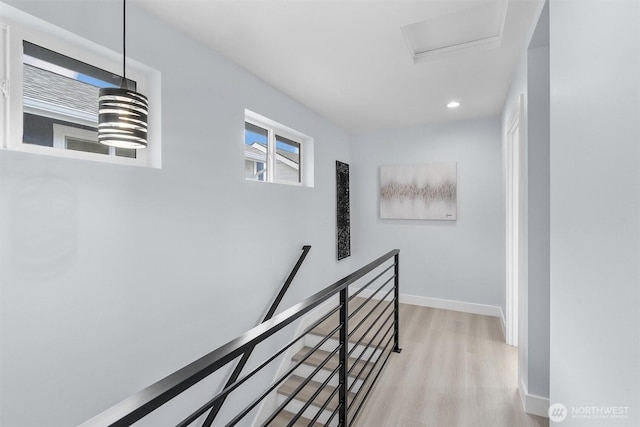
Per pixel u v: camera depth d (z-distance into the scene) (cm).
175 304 187
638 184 61
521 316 225
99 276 147
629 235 65
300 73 255
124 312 158
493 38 213
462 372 256
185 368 76
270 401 276
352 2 165
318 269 372
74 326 138
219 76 222
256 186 262
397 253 280
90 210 144
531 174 199
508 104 294
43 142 137
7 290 118
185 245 194
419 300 425
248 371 252
